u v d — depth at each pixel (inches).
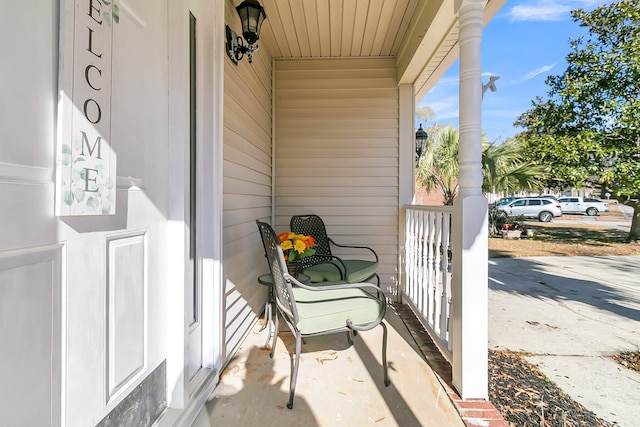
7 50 27.1
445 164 285.7
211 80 71.7
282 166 139.5
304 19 107.9
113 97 39.8
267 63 130.0
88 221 36.9
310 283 96.1
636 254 256.4
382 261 137.7
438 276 85.0
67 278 33.9
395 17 107.1
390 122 137.6
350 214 138.6
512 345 90.1
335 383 69.1
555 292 148.3
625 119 229.1
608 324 106.7
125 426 43.7
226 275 78.6
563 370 75.8
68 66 32.6
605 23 243.0
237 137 89.6
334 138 138.8
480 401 62.4
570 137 255.4
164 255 54.6
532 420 57.2
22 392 28.8
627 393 66.1
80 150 34.3
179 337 55.4
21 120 28.4
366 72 137.9
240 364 77.5
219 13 73.3
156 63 51.0
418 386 68.0
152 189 50.6
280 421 57.1
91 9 35.5
